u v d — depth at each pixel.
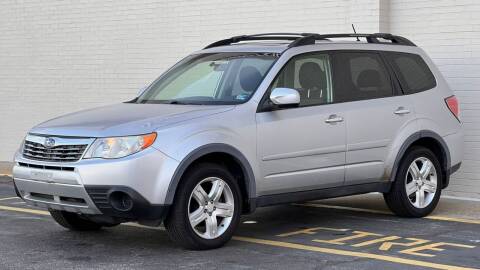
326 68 8.26
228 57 8.29
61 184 6.96
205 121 7.20
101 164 6.77
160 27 13.64
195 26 13.20
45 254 7.13
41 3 15.31
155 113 7.35
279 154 7.65
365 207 9.81
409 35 11.30
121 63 14.22
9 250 7.30
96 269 6.55
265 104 7.63
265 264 6.70
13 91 15.85
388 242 7.61
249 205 7.52
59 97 15.16
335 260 6.85
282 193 7.78
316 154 7.93
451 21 10.91
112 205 6.79
